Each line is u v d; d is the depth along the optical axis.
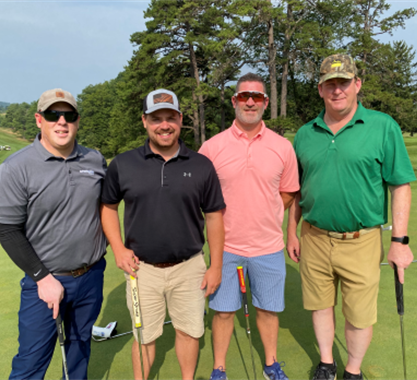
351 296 2.28
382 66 25.19
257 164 2.31
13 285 4.14
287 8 21.00
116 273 4.52
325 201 2.23
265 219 2.37
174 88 25.78
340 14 22.53
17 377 2.03
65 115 1.92
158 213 2.05
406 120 30.14
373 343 2.80
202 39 22.58
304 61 20.77
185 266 2.21
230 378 2.51
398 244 2.17
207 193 2.16
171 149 2.10
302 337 2.97
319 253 2.37
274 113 20.83
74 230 2.01
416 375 2.44
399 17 25.02
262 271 2.42
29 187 1.89
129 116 31.41
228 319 2.48
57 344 2.93
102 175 2.16
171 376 2.54
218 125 30.44
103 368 2.64
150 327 2.25
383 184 2.27
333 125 2.26
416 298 3.49
